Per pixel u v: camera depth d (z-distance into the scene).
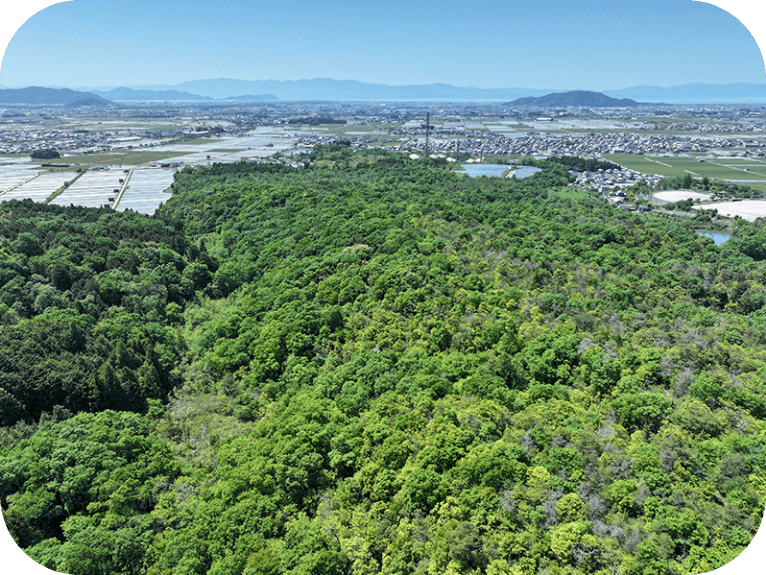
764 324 95.06
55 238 121.69
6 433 64.25
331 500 62.06
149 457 65.44
